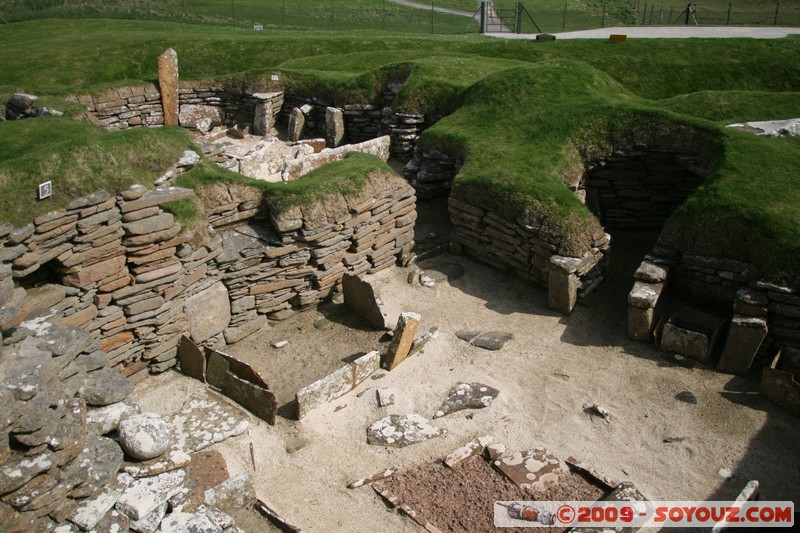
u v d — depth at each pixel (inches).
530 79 623.2
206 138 727.7
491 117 600.1
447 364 417.1
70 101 715.4
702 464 345.1
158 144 437.1
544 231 466.9
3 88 796.0
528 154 532.4
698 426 369.1
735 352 399.5
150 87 786.2
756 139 507.8
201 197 438.6
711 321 431.2
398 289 497.7
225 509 307.6
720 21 1579.7
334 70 825.5
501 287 497.4
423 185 602.9
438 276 511.2
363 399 386.0
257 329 461.1
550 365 417.1
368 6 1865.2
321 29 1552.7
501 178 505.0
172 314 410.6
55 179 378.6
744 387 394.9
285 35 1061.8
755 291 402.6
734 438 360.5
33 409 260.7
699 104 603.2
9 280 282.4
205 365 399.5
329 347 435.5
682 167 540.1
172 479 298.4
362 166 509.7
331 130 712.4
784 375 370.3
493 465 342.6
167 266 404.5
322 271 470.9
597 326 452.4
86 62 902.4
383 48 946.1
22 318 283.6
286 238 451.2
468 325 455.2
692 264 442.9
